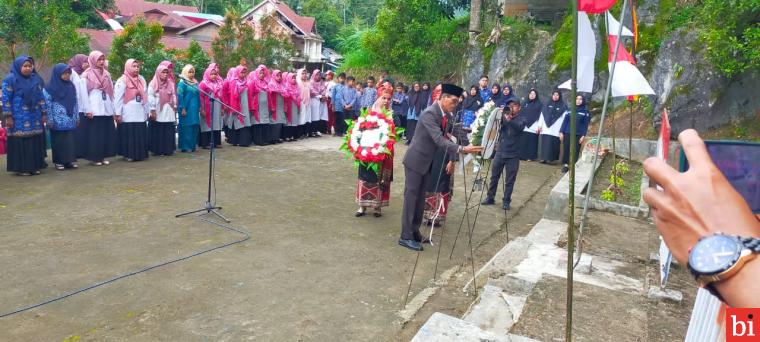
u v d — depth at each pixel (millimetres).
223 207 6801
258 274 4688
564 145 11117
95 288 4246
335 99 14453
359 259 5215
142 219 6113
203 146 11219
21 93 7609
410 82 18766
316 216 6641
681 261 528
